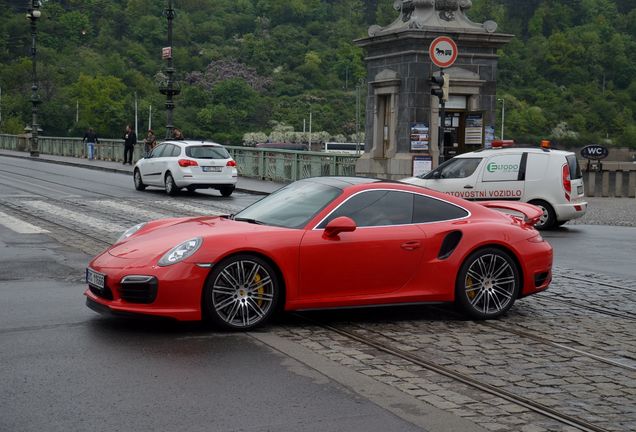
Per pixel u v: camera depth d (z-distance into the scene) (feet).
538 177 54.13
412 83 76.89
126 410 16.48
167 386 18.15
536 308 28.81
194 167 75.31
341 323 25.41
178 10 654.12
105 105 488.44
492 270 26.61
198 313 23.04
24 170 110.73
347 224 24.17
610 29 594.24
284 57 595.47
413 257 25.50
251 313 23.89
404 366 20.47
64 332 22.94
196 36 630.74
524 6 620.90
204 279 23.09
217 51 597.11
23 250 38.45
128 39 610.24
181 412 16.44
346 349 22.03
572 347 23.13
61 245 40.34
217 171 76.28
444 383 19.08
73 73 521.65
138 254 23.59
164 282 22.71
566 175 54.03
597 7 638.53
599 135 504.84
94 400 17.07
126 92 515.50
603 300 30.55
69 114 483.10
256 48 591.37
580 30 595.88
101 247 39.86
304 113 517.96
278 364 20.18
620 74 556.10
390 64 79.97
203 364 19.99
